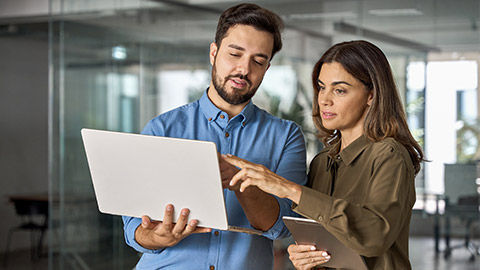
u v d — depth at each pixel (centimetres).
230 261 190
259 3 447
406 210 168
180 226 167
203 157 153
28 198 690
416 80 421
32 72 803
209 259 189
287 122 208
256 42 185
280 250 437
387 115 179
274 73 444
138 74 478
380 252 160
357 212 158
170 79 469
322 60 187
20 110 794
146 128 199
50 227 502
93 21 491
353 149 183
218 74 189
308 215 161
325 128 204
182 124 199
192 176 157
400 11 423
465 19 412
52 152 501
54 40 500
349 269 174
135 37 479
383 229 158
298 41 439
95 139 165
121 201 174
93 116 490
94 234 487
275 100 443
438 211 417
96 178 172
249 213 180
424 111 420
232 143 198
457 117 414
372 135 179
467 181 412
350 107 181
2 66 780
